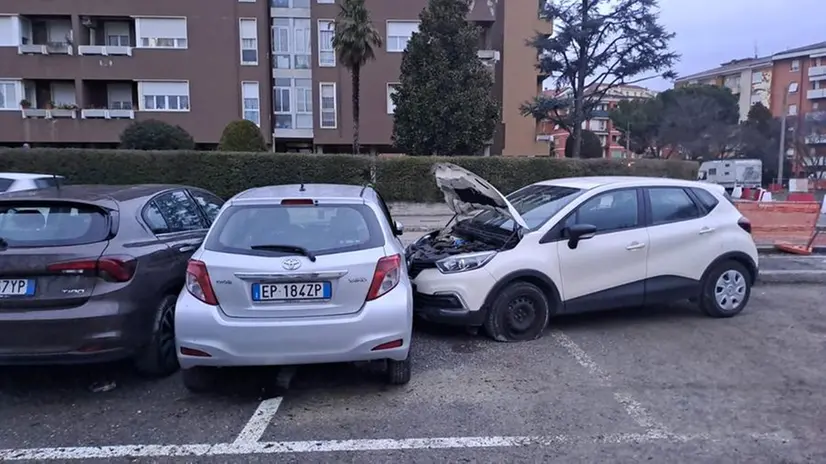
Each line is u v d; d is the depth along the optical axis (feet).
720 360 15.58
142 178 62.08
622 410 12.43
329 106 93.30
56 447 10.88
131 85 93.15
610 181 19.30
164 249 14.61
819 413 12.25
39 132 88.43
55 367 15.29
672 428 11.59
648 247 18.45
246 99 91.09
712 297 19.58
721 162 132.98
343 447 10.84
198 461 10.34
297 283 12.15
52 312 12.18
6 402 13.10
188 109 90.27
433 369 14.99
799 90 209.56
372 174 65.62
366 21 77.61
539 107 96.84
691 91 173.47
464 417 12.13
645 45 97.40
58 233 13.02
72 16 87.92
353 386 13.91
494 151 102.42
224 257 12.21
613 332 18.24
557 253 17.38
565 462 10.28
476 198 19.52
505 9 101.04
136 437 11.30
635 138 181.78
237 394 13.50
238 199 13.58
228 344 11.84
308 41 93.09
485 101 76.07
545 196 19.61
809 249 34.22
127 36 93.35
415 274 17.61
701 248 19.22
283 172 64.28
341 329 12.05
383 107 93.30
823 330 18.44
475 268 16.87
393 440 11.11
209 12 89.15
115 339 12.55
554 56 100.63
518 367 15.08
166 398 13.29
